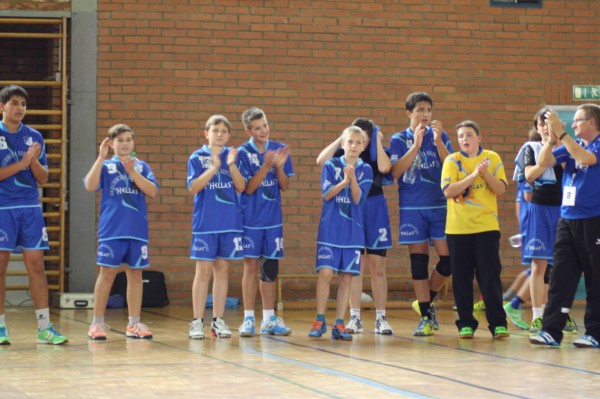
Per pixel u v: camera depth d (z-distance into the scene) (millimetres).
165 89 12883
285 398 4820
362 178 8156
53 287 12617
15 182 7508
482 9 13555
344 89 13242
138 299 8203
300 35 13172
